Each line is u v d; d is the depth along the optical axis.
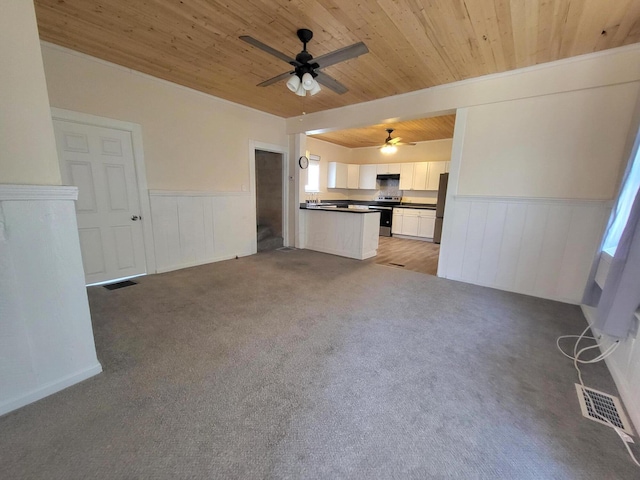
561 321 2.56
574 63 2.73
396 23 2.23
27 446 1.21
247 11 2.14
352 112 4.44
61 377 1.56
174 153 3.81
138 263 3.62
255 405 1.49
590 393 1.62
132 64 3.14
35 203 1.40
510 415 1.45
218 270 4.01
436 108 3.60
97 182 3.17
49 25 2.37
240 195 4.75
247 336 2.19
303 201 5.63
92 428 1.31
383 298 3.04
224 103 4.31
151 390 1.58
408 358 1.94
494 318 2.60
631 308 1.57
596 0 1.90
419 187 7.27
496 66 2.96
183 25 2.35
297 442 1.27
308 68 2.37
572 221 2.92
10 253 1.34
